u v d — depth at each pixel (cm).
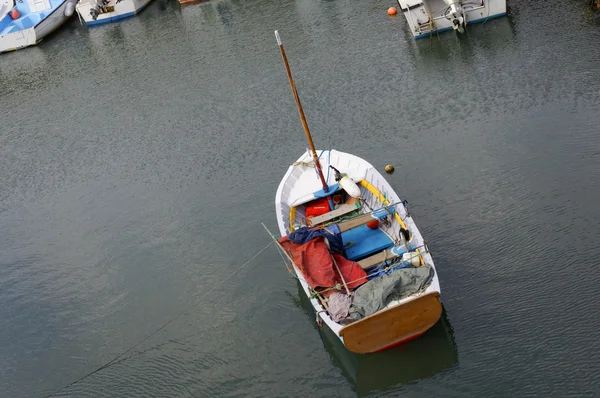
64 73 4375
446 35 3541
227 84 3600
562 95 2745
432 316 1691
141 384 1986
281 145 2938
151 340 2131
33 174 3259
